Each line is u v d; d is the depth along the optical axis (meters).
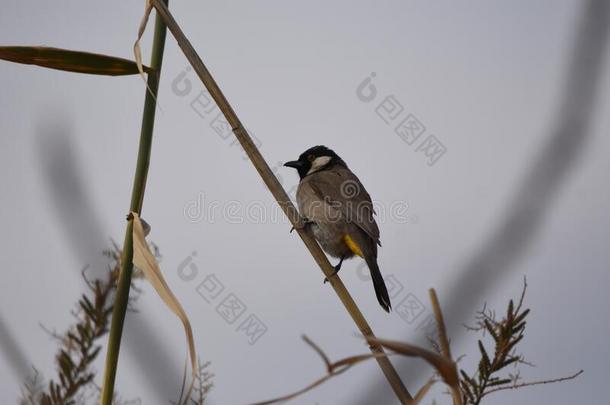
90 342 5.82
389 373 5.17
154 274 5.68
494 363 4.99
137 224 5.88
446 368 3.97
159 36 6.22
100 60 5.97
